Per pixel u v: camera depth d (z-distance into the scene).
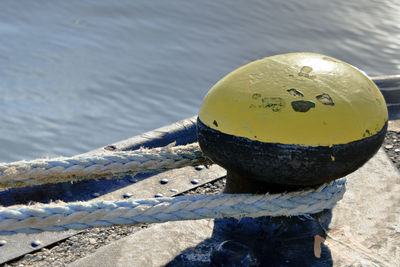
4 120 8.14
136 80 9.29
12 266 2.21
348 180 2.58
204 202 1.87
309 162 1.78
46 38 10.28
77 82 9.06
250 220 2.05
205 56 10.01
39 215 1.70
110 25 10.91
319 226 2.11
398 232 2.21
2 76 9.04
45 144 7.75
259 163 1.81
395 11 11.66
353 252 2.06
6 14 10.96
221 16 11.45
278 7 11.84
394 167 2.71
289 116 1.76
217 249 1.91
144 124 8.37
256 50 10.14
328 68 1.91
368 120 1.84
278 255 1.99
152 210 1.82
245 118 1.80
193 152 2.21
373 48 10.04
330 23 11.09
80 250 2.33
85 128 8.18
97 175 2.12
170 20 11.23
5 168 1.96
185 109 8.71
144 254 2.07
